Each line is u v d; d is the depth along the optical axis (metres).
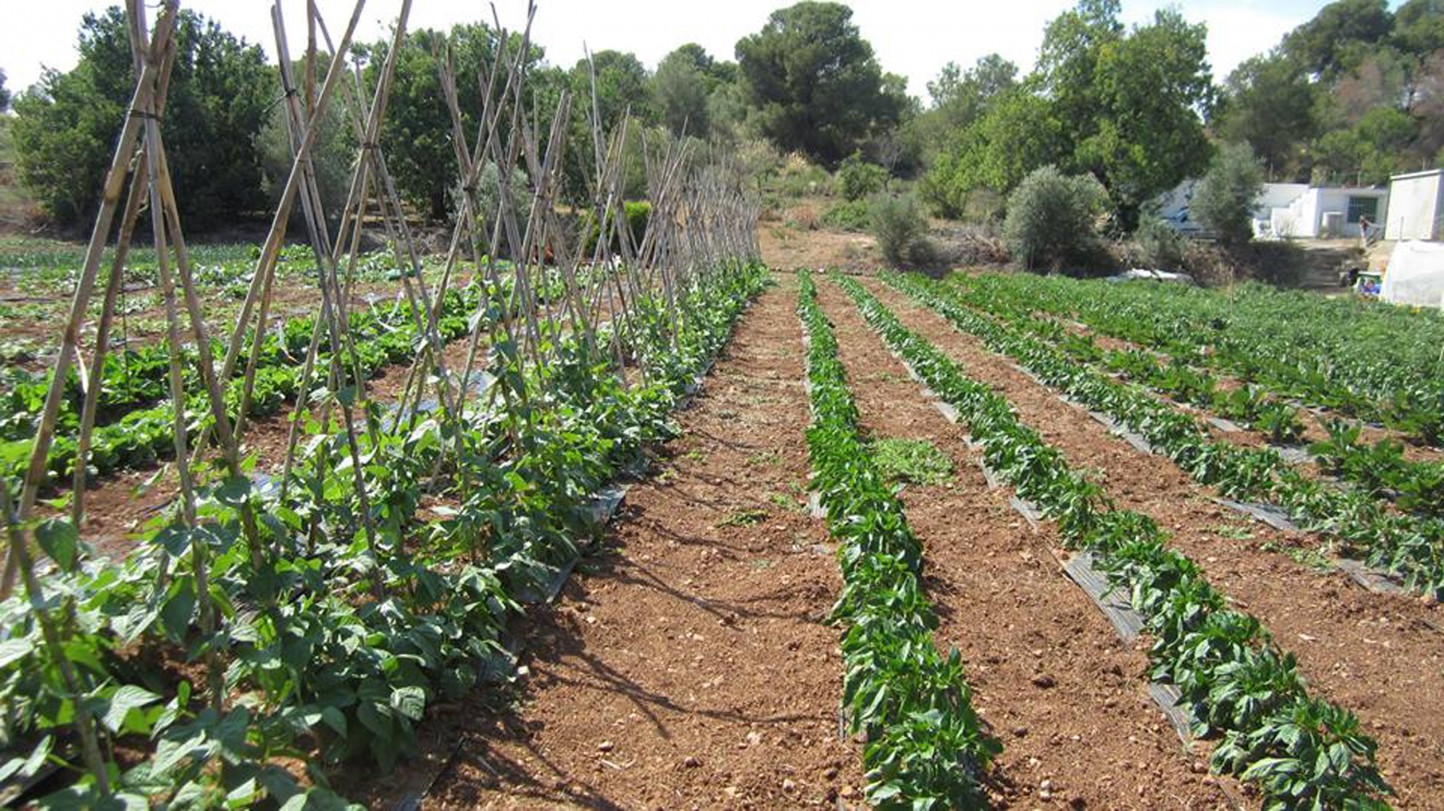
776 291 28.14
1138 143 41.94
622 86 50.25
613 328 10.49
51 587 3.31
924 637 4.53
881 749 3.91
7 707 3.41
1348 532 7.06
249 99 37.72
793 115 70.19
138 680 4.02
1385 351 16.31
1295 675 4.38
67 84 36.72
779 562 6.47
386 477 5.06
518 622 5.25
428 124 34.75
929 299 25.23
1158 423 10.11
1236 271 41.72
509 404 6.48
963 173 47.81
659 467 8.48
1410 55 84.62
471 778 3.91
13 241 35.06
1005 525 7.38
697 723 4.46
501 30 6.61
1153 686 4.95
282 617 3.69
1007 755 4.32
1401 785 4.23
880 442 9.70
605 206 10.33
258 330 4.16
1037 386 13.78
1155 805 4.02
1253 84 76.38
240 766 3.08
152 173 3.40
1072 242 40.00
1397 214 45.12
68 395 9.17
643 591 5.89
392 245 5.55
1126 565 5.88
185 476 3.56
